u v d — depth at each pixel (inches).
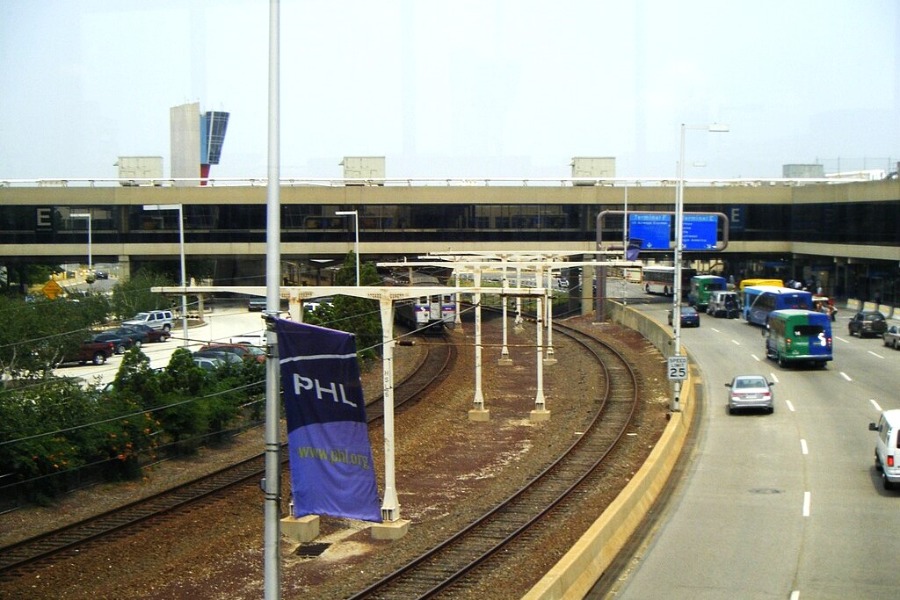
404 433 1304.1
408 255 2746.1
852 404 1460.4
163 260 2640.3
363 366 1876.2
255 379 1368.1
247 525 858.8
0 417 921.5
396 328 2635.3
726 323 2591.0
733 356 1984.5
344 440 536.7
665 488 974.4
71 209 2573.8
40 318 1485.0
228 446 1220.5
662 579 674.2
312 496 526.6
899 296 2687.0
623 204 2751.0
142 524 845.2
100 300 1951.3
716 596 636.1
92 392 1058.1
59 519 882.8
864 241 2610.7
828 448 1164.5
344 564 750.5
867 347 2085.4
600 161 2859.3
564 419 1427.2
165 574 717.9
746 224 2869.1
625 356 2058.3
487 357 2137.1
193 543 800.9
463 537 804.6
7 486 889.5
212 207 2603.3
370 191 2637.8
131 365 1153.4
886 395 1528.1
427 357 2124.8
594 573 666.8
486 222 2687.0
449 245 2677.2
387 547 793.6
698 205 2834.6
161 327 2151.8
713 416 1402.6
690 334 2340.1
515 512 888.9
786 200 2869.1
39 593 671.8
